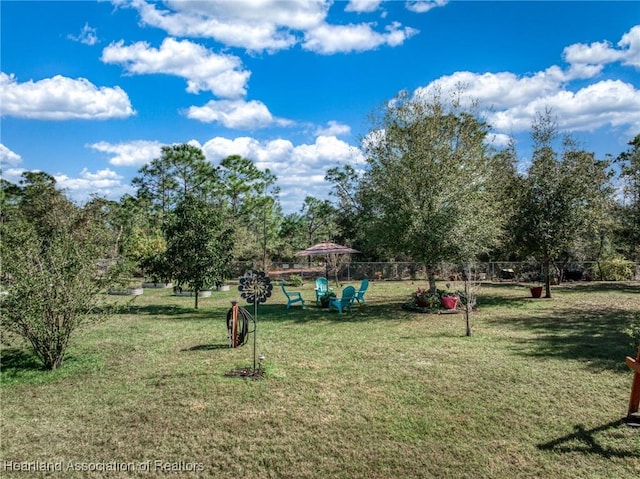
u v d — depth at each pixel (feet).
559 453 15.42
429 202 47.55
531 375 23.76
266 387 22.17
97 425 18.01
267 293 25.57
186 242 51.01
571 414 18.56
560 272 80.23
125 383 23.04
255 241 115.85
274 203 122.11
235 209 117.70
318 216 138.00
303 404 19.93
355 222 104.47
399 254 51.67
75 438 16.92
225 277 53.06
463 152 49.11
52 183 73.10
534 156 57.52
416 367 25.55
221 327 39.47
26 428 17.76
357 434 16.98
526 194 56.54
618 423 17.67
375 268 97.45
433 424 17.79
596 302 53.36
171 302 60.70
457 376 23.73
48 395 21.40
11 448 16.15
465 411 18.99
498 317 43.65
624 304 51.26
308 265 131.75
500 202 52.31
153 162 118.73
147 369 25.53
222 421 18.24
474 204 47.42
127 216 115.44
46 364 25.66
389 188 49.03
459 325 39.65
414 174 47.73
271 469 14.66
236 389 21.90
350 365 26.09
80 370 25.39
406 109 50.03
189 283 51.72
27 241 26.63
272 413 18.98
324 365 26.12
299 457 15.37
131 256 74.33
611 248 91.76
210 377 23.82
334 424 17.87
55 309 25.48
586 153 56.44
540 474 14.16
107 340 33.63
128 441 16.63
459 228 46.39
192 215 51.55
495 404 19.72
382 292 70.59
